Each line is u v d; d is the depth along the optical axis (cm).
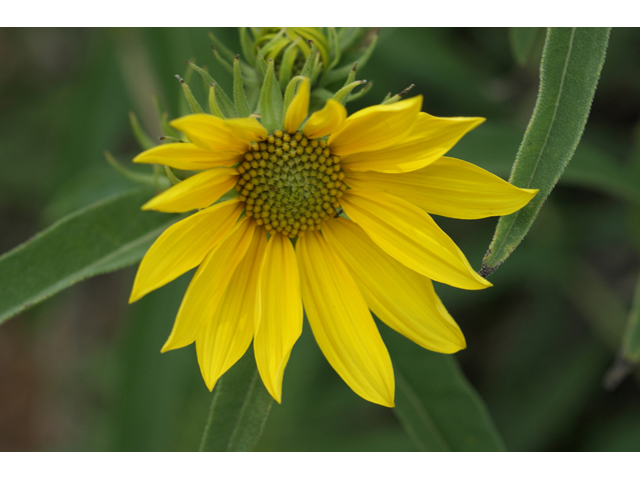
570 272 45
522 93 44
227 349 33
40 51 57
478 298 45
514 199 33
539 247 45
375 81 44
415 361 36
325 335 34
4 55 56
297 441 44
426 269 33
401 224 33
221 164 33
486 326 49
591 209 45
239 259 34
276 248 34
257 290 33
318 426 44
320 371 45
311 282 34
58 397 58
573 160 40
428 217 33
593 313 45
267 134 33
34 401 59
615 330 44
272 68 33
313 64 33
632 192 40
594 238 45
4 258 35
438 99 45
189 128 31
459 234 46
